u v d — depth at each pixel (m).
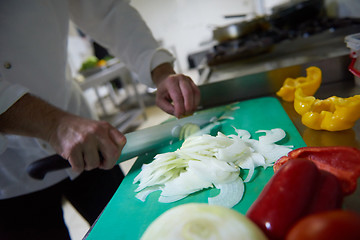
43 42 0.80
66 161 0.64
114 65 2.54
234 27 1.39
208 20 3.45
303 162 0.32
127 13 0.91
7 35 0.73
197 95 0.79
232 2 3.16
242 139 0.63
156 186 0.58
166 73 0.86
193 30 3.63
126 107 2.78
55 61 0.85
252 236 0.26
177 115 0.77
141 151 0.72
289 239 0.25
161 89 0.82
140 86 3.96
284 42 1.11
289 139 0.59
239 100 0.94
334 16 1.35
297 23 1.37
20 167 0.80
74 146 0.54
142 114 2.71
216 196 0.49
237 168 0.53
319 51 0.97
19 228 0.82
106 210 0.55
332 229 0.22
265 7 2.23
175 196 0.52
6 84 0.54
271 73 0.87
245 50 1.16
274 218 0.28
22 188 0.82
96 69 2.18
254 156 0.55
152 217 0.49
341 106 0.51
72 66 2.98
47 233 0.86
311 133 0.58
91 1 0.89
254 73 0.89
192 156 0.57
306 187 0.29
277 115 0.71
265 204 0.30
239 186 0.49
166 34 3.74
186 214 0.29
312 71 0.71
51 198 0.88
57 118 0.55
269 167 0.52
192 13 3.49
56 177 0.86
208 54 1.32
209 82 0.94
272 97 0.83
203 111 0.84
